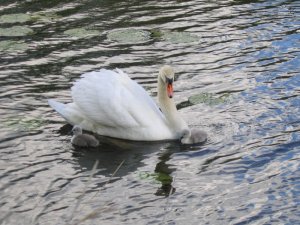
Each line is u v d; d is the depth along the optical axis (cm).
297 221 1164
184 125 1470
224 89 1680
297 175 1305
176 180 1298
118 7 2275
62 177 1303
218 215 1184
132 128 1452
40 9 2247
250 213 1188
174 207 1209
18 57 1864
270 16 2180
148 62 1842
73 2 2323
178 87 1694
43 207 1204
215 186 1275
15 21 2127
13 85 1692
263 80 1725
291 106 1580
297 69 1786
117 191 1259
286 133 1463
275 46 1942
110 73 1494
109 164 1356
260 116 1540
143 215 1185
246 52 1905
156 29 2077
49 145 1420
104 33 2042
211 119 1534
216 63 1836
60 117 1541
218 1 2338
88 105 1455
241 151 1399
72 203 1216
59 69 1791
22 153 1384
